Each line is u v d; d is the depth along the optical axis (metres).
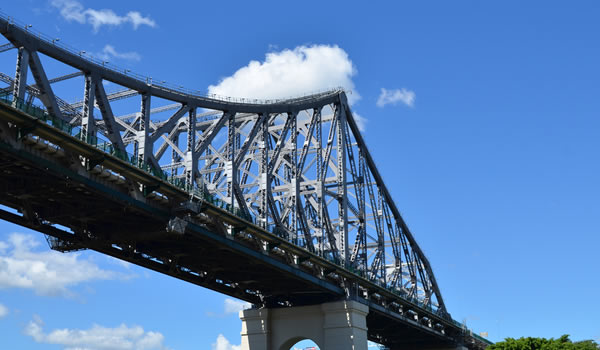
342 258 87.50
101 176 51.94
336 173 93.94
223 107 68.12
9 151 44.47
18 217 54.72
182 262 71.62
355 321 82.25
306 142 86.62
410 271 114.81
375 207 101.69
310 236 79.25
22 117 43.94
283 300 88.12
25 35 46.94
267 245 70.00
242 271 74.00
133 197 54.28
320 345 83.00
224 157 74.44
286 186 82.25
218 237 62.34
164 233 59.09
